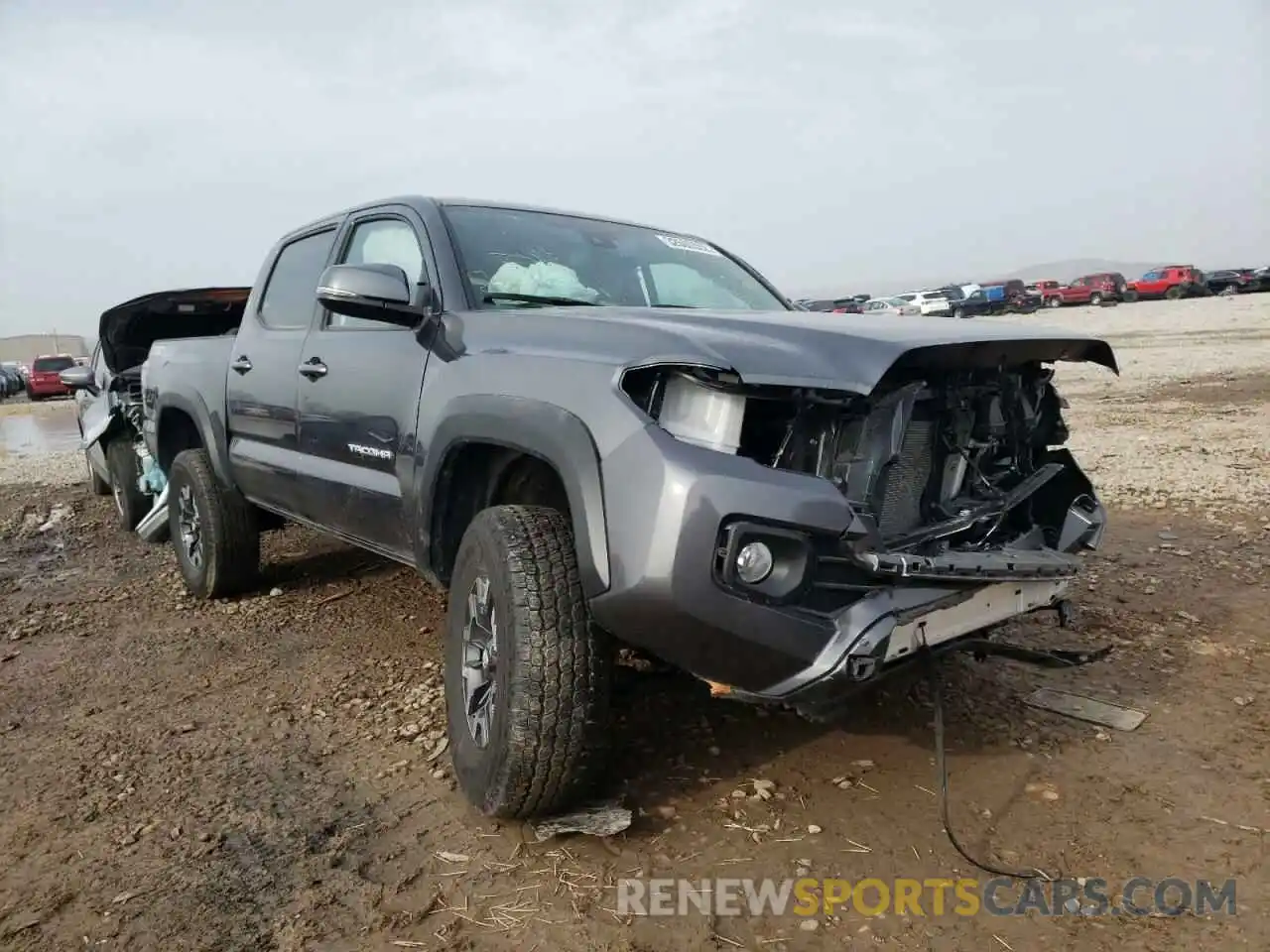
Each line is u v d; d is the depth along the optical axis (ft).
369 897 8.01
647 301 12.07
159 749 11.10
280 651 14.44
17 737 11.59
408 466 10.52
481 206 12.37
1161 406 41.78
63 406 95.09
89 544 23.32
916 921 7.57
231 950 7.39
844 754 10.40
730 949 7.29
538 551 8.56
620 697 11.50
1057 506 10.33
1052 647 13.41
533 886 8.12
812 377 7.54
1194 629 14.08
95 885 8.32
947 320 9.36
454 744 9.48
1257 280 154.92
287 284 14.98
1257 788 9.46
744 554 7.45
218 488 16.67
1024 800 9.38
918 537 8.49
